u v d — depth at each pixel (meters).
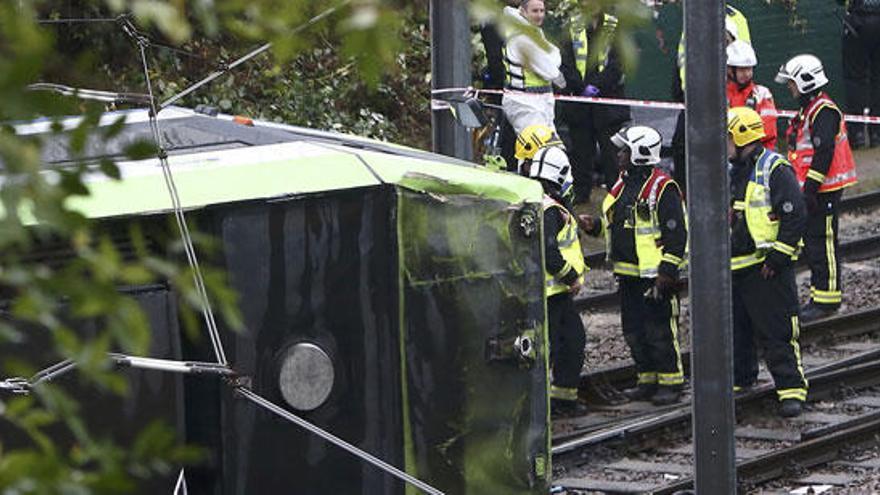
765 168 46.91
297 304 22.86
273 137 25.22
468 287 24.53
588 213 71.88
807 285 63.16
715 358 27.80
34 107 6.57
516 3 56.00
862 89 85.88
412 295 23.66
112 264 6.71
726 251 27.70
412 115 76.06
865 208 74.69
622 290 49.75
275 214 22.67
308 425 21.78
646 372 49.94
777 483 41.91
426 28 75.44
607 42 7.78
